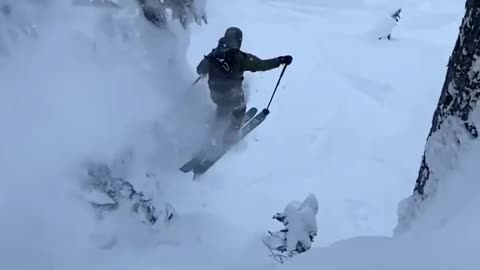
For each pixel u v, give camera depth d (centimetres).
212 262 506
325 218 701
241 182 733
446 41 1412
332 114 971
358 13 1581
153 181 527
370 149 884
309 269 312
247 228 601
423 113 1012
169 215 553
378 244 328
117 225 497
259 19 1406
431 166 361
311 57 1205
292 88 1051
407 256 299
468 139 338
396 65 1205
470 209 306
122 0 595
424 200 364
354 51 1259
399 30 1475
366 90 1084
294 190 745
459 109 345
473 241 285
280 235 545
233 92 641
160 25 627
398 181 805
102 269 459
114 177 500
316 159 834
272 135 880
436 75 1173
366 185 786
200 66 657
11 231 446
